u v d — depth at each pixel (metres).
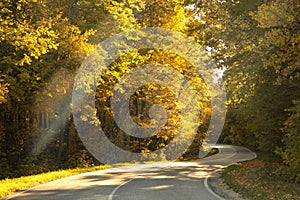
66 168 28.27
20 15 21.81
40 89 26.12
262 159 32.78
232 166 22.89
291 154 15.00
